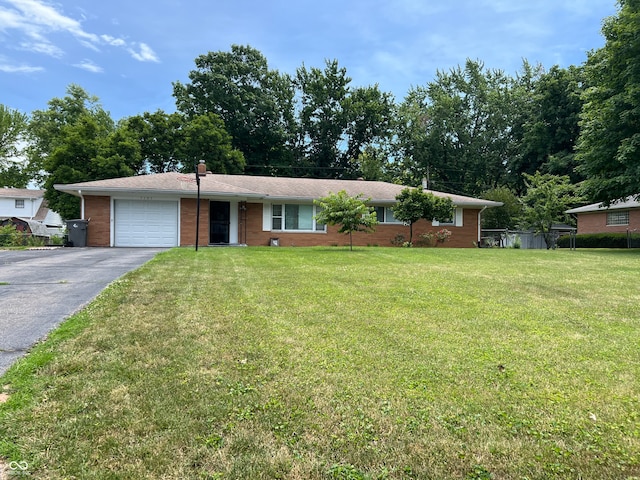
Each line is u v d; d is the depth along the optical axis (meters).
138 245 15.27
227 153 29.08
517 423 2.45
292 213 17.62
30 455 2.02
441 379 3.05
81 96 37.72
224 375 3.01
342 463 2.06
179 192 14.94
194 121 28.48
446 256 11.62
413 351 3.61
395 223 18.77
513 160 35.56
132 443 2.15
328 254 11.48
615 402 2.73
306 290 6.07
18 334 3.72
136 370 3.04
